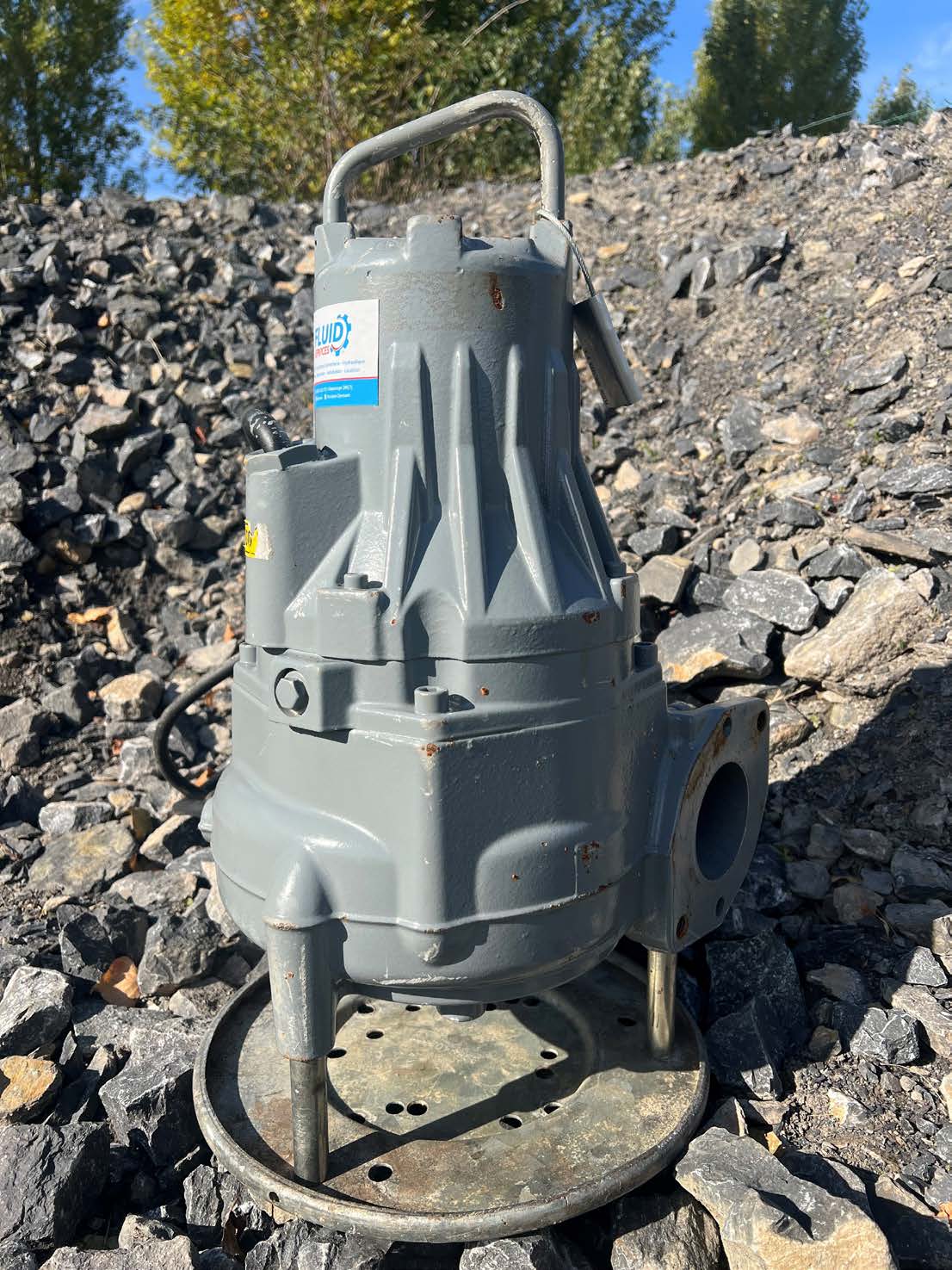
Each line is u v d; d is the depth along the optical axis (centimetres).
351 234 161
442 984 142
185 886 251
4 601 344
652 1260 149
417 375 146
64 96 1064
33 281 441
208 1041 182
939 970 200
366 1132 161
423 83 841
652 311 449
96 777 304
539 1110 166
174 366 434
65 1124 179
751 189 490
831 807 248
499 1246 144
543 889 142
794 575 297
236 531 398
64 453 391
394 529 145
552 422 156
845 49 1295
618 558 166
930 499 303
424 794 133
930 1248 152
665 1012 175
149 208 522
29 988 208
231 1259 155
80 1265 148
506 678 139
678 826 163
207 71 848
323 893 141
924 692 257
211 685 255
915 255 398
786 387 379
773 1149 167
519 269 149
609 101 1004
